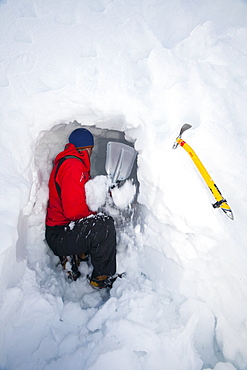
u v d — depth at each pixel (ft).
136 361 5.57
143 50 7.52
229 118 6.62
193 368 5.59
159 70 7.03
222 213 6.03
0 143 6.37
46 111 7.07
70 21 7.62
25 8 7.57
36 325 6.14
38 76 6.92
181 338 5.83
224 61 7.21
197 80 6.88
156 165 6.55
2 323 5.57
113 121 7.68
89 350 5.71
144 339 5.83
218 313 6.13
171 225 6.54
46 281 7.30
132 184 9.05
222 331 6.05
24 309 6.17
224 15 8.16
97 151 10.48
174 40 7.69
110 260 7.34
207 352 6.07
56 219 7.64
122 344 5.77
